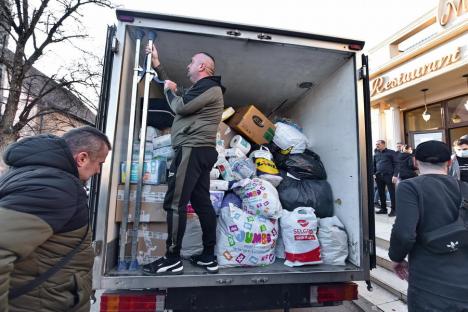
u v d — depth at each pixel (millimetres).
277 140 2787
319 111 2740
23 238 822
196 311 1662
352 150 2127
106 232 1617
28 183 893
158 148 2254
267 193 2076
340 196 2260
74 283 1017
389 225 4555
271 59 2367
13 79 8633
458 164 3264
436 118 6348
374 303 2629
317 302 1787
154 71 1889
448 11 5281
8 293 804
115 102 1736
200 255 1795
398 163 4945
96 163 1210
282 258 2084
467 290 1192
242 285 1702
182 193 1683
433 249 1271
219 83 1907
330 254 1997
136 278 1575
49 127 10609
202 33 1862
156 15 1799
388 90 6477
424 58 5684
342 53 2156
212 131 1810
